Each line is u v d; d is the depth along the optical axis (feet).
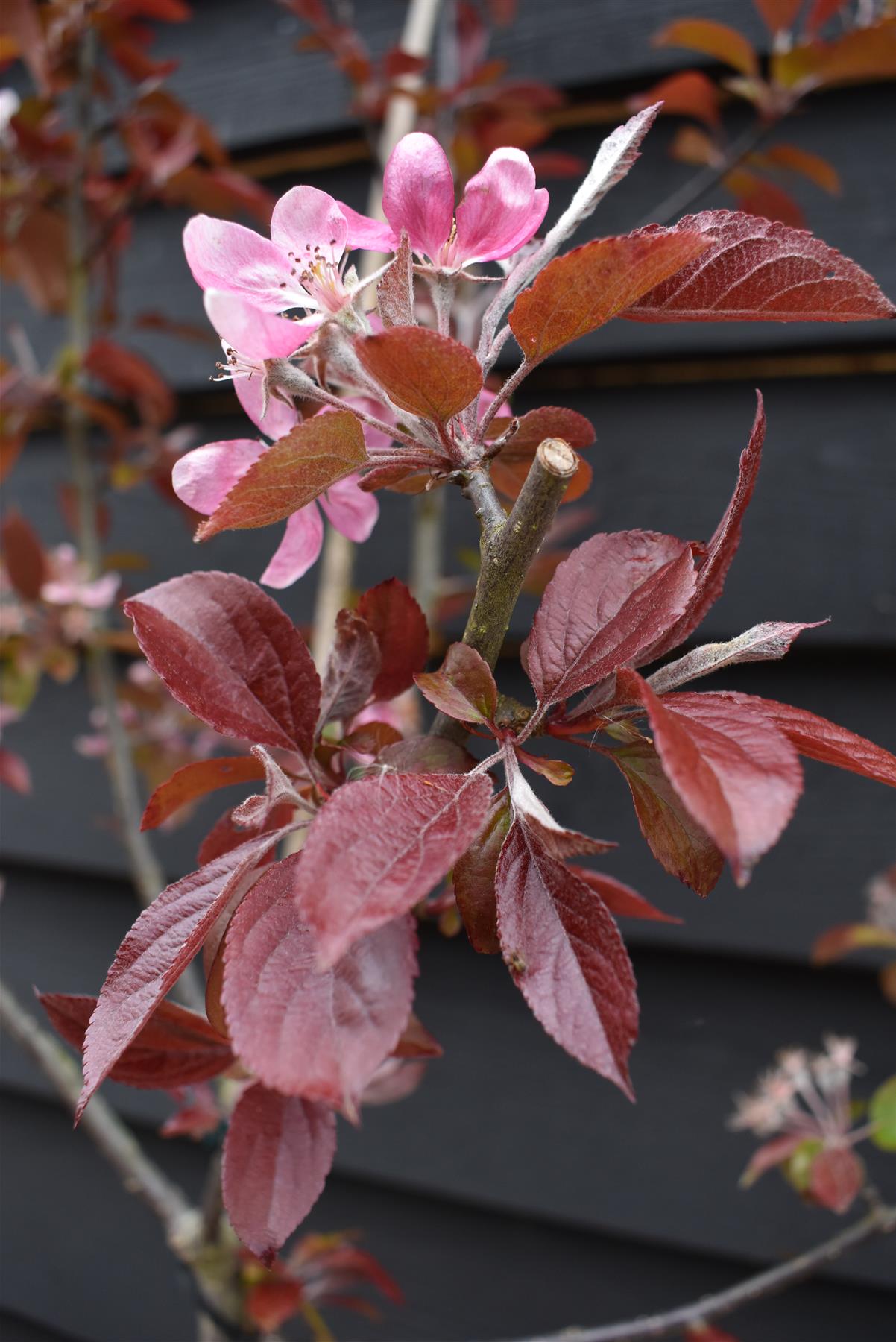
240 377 1.58
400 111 3.65
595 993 1.38
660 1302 3.91
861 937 3.06
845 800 3.61
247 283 1.52
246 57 4.53
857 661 3.63
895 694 3.59
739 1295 2.70
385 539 4.21
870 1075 3.62
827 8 3.06
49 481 4.99
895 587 3.53
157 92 3.59
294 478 1.47
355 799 1.36
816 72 3.04
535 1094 3.99
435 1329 4.17
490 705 1.52
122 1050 1.42
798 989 3.73
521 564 1.50
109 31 3.70
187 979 2.71
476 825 1.37
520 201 1.54
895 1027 3.62
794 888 3.65
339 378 1.59
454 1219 4.22
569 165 3.39
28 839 4.83
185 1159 4.56
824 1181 2.79
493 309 1.55
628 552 1.54
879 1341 3.59
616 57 3.89
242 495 1.46
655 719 1.32
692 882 1.52
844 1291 3.66
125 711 4.13
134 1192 2.53
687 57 3.77
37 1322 4.87
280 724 1.58
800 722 1.42
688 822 1.51
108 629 3.94
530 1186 3.97
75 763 4.76
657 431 3.89
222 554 4.53
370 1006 1.37
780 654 1.48
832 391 3.68
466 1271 4.18
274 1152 1.57
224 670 1.56
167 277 4.74
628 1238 3.95
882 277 3.57
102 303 4.48
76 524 3.93
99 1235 4.74
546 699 1.50
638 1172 3.84
